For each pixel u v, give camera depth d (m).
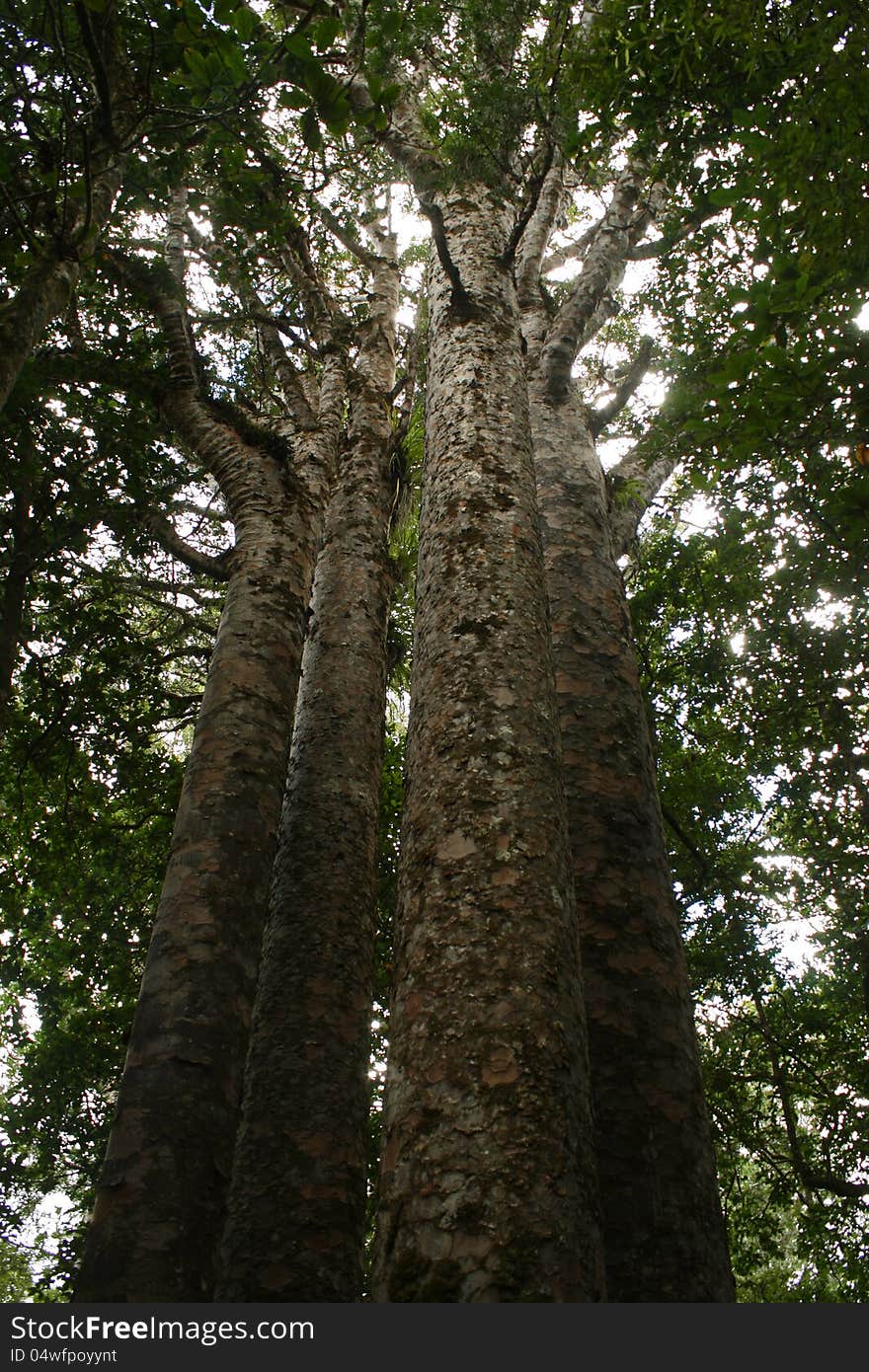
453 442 4.52
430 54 7.87
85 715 8.80
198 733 5.58
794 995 10.44
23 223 5.24
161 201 8.44
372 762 7.51
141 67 6.03
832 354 4.09
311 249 11.37
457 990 2.53
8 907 9.79
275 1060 5.68
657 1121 3.70
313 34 4.86
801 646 7.87
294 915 6.36
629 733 5.17
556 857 2.92
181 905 4.76
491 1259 2.02
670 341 7.24
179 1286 3.57
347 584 8.53
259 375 10.37
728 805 10.76
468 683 3.37
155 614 11.23
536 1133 2.23
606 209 8.14
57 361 7.40
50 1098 10.53
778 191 4.37
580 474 6.66
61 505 8.10
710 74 5.45
